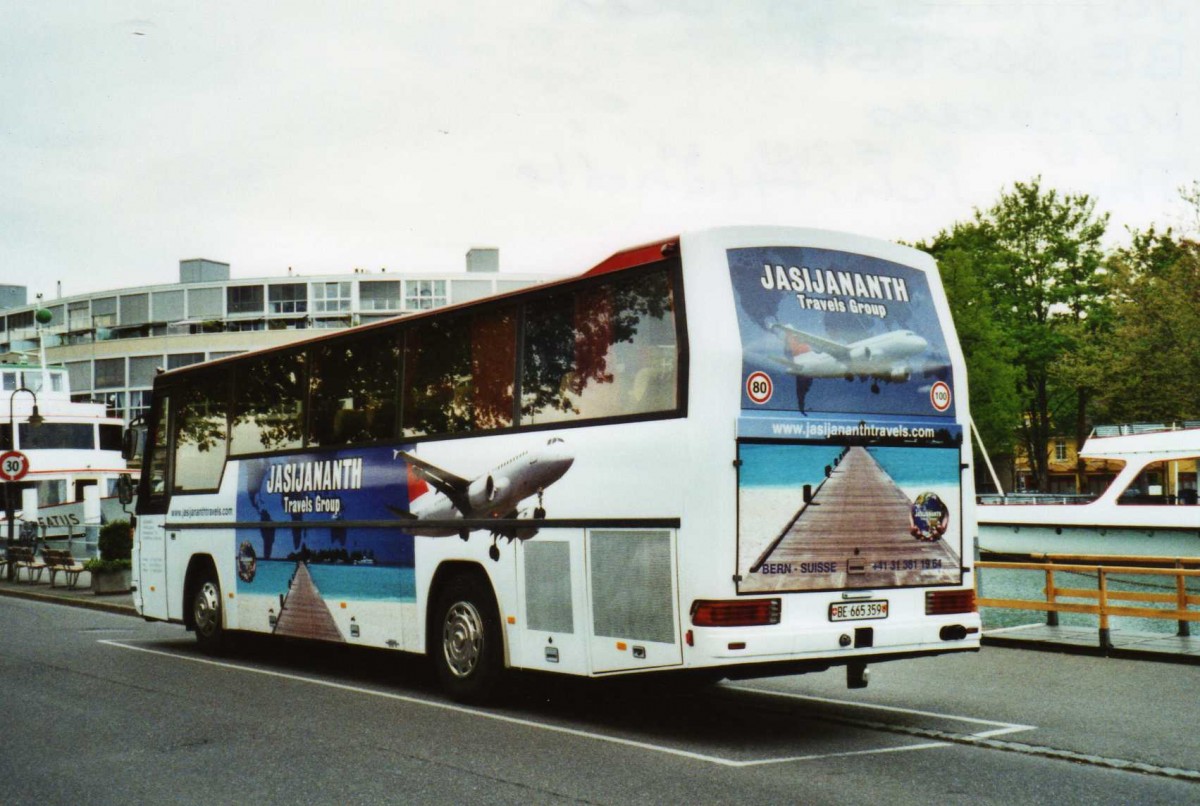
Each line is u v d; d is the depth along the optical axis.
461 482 10.99
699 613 8.54
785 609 8.73
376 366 12.34
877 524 9.24
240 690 11.70
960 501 9.75
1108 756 8.29
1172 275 42.12
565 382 9.94
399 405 11.94
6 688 11.73
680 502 8.73
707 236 8.95
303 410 13.42
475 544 10.77
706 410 8.67
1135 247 45.47
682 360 8.84
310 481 13.18
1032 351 51.22
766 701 11.02
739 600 8.55
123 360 82.44
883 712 10.30
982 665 13.53
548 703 10.89
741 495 8.64
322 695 11.37
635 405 9.23
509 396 10.54
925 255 10.00
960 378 9.93
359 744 8.80
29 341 91.00
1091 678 12.39
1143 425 30.53
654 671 8.91
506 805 6.91
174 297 83.94
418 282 82.25
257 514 14.09
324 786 7.41
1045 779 7.58
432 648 11.34
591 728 9.53
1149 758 8.22
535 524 10.09
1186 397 41.31
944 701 10.94
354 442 12.53
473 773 7.77
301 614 13.21
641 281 9.32
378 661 14.41
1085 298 51.53
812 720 9.95
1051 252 52.03
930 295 9.94
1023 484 70.00
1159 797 7.09
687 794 7.16
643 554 9.02
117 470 39.88
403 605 11.63
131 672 13.06
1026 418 58.19
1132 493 27.64
